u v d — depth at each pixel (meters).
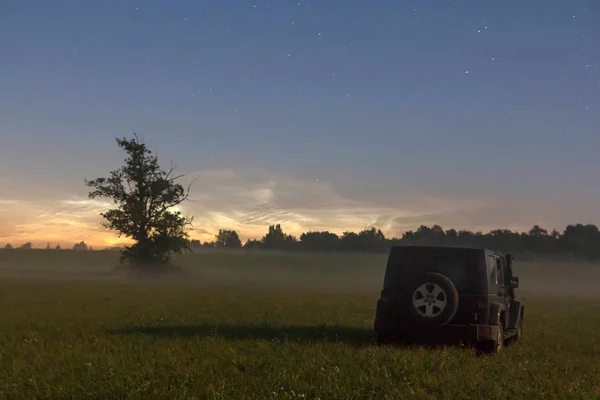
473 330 13.19
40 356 10.57
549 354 13.66
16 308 22.22
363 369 9.65
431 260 13.77
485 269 13.53
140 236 64.56
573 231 124.69
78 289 38.47
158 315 20.03
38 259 114.56
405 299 13.65
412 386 8.70
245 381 8.52
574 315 27.78
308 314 22.09
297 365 9.80
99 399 7.58
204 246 159.25
